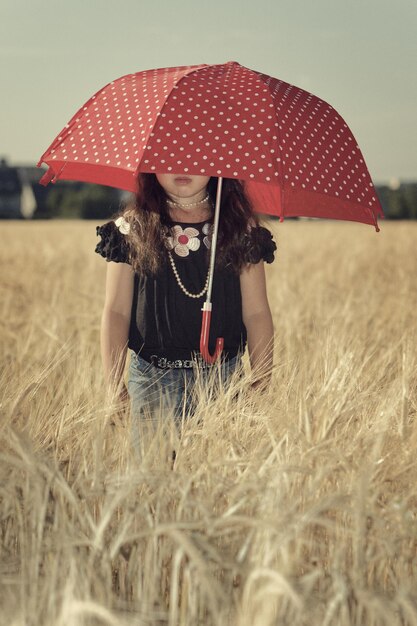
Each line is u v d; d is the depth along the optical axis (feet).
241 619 7.93
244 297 12.51
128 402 12.50
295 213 13.96
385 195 271.90
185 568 8.95
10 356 22.22
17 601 8.73
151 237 11.86
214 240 11.80
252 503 9.71
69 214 315.17
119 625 7.38
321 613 8.68
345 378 12.33
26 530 9.73
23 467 9.40
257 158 11.31
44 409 12.44
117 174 13.88
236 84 11.96
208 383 12.03
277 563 9.07
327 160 12.01
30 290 38.96
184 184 11.78
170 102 11.66
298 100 12.30
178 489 10.11
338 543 9.50
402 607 8.52
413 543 10.19
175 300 12.10
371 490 10.19
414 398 12.94
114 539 9.42
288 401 12.16
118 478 9.48
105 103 12.41
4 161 373.61
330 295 37.37
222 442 10.98
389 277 47.09
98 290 38.34
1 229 155.02
